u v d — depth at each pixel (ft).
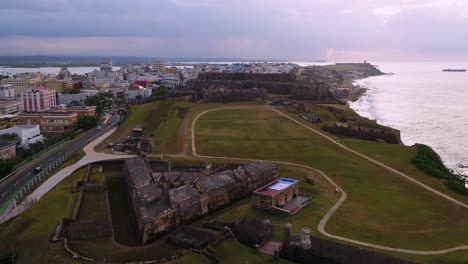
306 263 186.91
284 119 497.87
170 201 232.12
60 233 221.46
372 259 176.55
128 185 294.25
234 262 180.34
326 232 215.51
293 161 349.82
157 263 180.34
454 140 558.15
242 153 370.53
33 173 366.63
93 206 265.34
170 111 526.98
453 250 196.85
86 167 343.46
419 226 227.61
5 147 422.41
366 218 237.04
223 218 237.25
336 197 272.10
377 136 457.68
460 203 263.29
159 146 390.63
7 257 195.31
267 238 203.21
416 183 298.35
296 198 267.80
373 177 310.86
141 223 220.23
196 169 317.01
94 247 203.31
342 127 476.95
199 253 189.26
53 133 575.79
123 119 585.22
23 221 236.63
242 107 567.59
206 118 502.79
